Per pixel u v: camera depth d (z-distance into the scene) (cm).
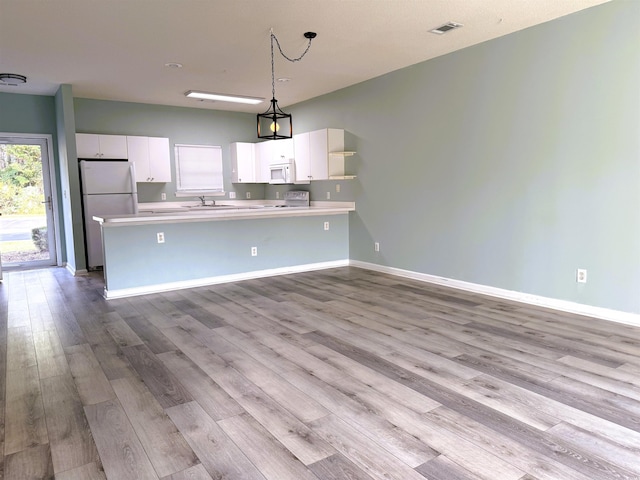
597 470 179
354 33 406
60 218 680
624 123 350
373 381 264
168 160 722
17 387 265
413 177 536
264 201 852
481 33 418
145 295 487
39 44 421
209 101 699
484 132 452
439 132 498
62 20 363
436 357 299
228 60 482
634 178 348
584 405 231
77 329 373
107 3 332
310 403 239
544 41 395
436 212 511
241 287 519
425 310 411
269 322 382
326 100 664
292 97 689
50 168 667
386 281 539
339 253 647
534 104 408
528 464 183
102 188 628
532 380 262
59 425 221
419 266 541
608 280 370
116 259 476
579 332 343
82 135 643
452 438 204
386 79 557
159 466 186
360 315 399
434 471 180
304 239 612
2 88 602
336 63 505
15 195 654
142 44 426
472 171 468
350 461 188
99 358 308
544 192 407
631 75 344
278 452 195
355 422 219
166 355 311
